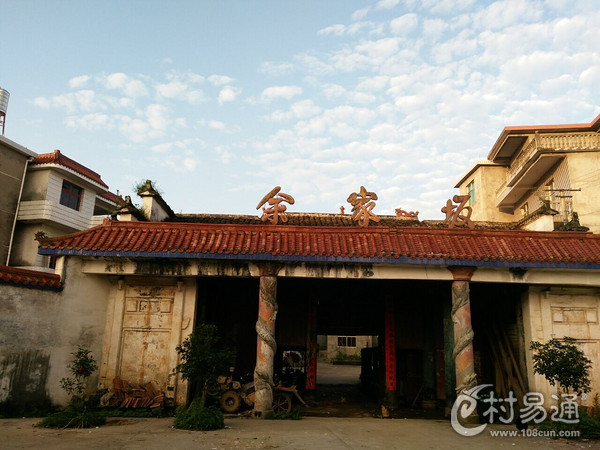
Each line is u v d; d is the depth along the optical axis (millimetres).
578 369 10297
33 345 10859
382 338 17453
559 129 26000
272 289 11984
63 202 25344
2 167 22875
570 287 12953
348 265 12094
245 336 16156
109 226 12484
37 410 10648
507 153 29984
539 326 12750
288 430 9742
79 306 12055
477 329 16062
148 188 15531
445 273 12133
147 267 12133
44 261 24016
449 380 13555
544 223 14367
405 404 16984
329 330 18531
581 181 23844
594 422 10172
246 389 12789
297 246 11867
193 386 12922
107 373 12398
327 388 23469
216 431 9375
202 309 13922
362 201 13156
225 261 12141
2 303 10352
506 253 11844
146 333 12820
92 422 9625
